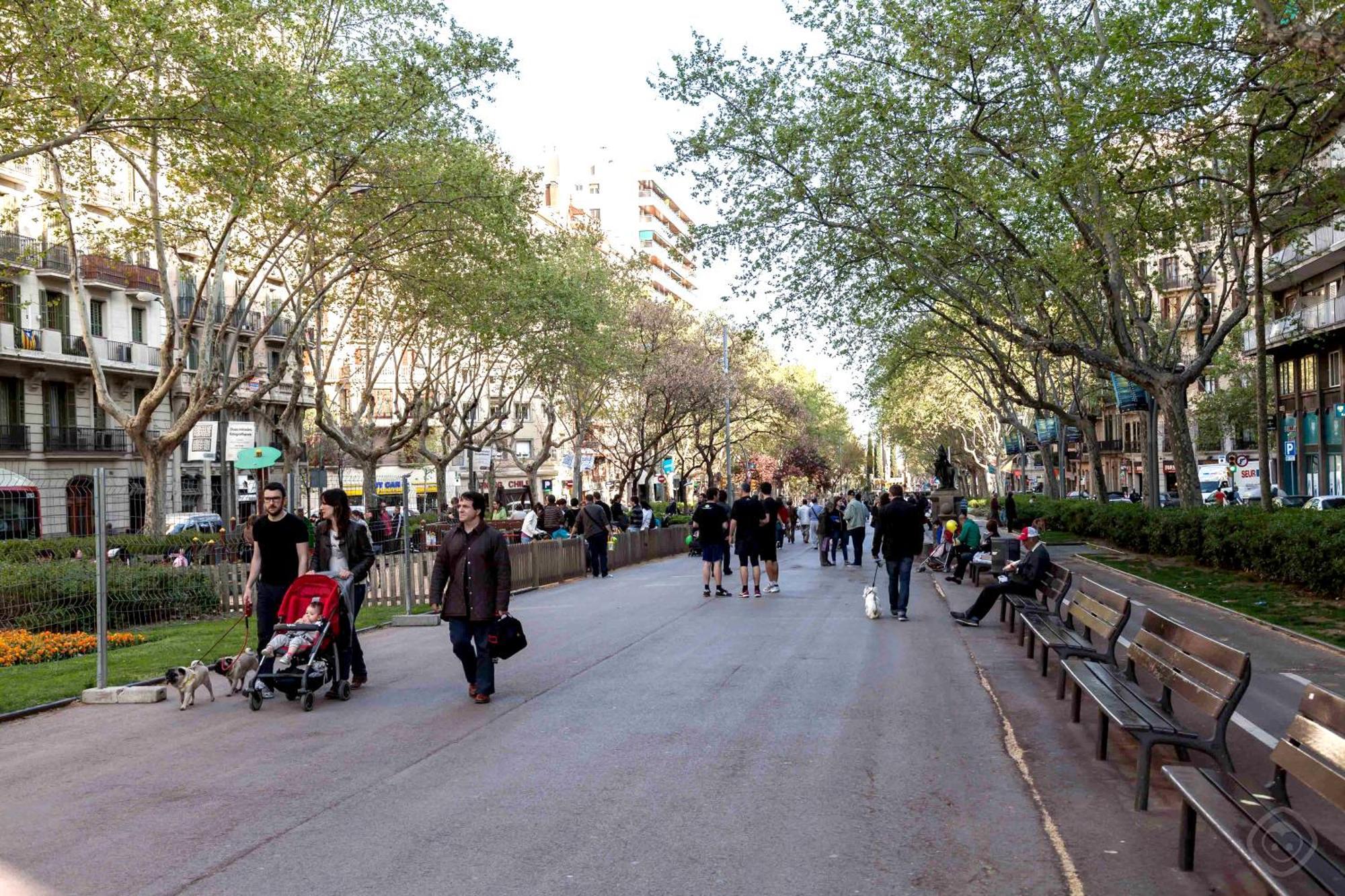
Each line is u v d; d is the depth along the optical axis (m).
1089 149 16.89
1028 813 5.92
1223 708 5.54
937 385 59.12
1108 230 20.47
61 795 6.68
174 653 13.04
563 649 12.66
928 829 5.65
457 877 5.00
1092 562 24.80
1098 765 6.98
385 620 15.95
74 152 24.28
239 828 5.83
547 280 34.84
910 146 21.84
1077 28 19.72
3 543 19.48
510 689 9.99
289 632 9.51
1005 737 7.79
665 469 51.75
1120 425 77.56
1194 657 6.15
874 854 5.27
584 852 5.33
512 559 21.02
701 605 17.81
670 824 5.76
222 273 26.27
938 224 23.09
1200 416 62.53
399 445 37.69
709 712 8.75
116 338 42.50
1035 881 4.88
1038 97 19.88
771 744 7.59
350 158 23.11
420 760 7.30
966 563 21.12
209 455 20.73
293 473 24.05
